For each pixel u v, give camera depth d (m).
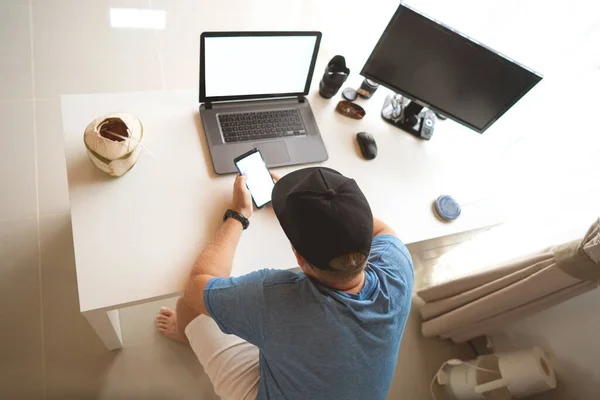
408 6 1.19
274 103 1.38
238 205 1.14
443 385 1.75
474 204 1.40
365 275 0.91
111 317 1.30
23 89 1.90
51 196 1.71
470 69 1.29
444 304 1.65
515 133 1.54
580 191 1.34
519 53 1.49
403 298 0.94
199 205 1.17
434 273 1.86
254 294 0.87
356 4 1.78
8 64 1.93
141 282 1.04
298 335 0.85
